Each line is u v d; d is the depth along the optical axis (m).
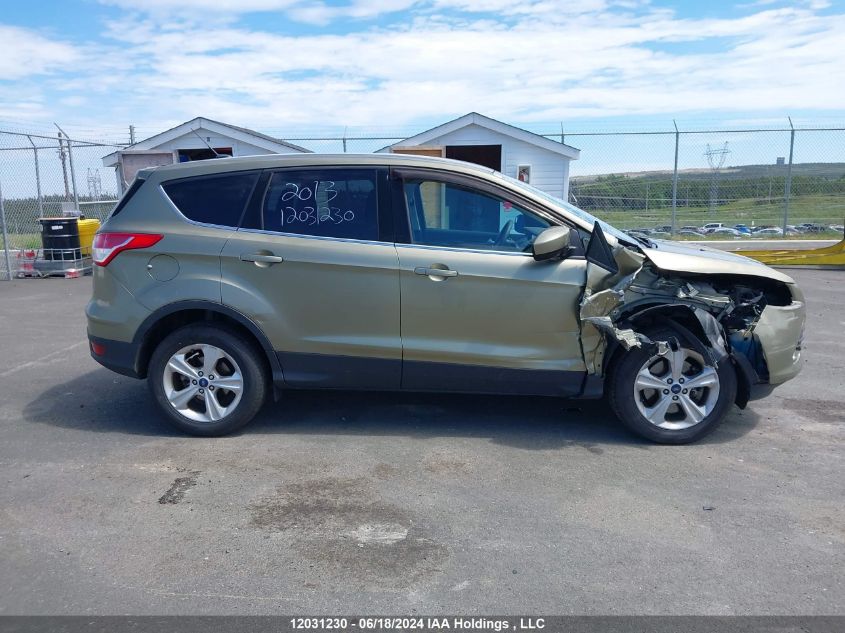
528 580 3.15
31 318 9.21
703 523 3.66
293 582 3.13
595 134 16.14
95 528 3.60
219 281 4.64
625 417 4.67
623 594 3.05
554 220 4.64
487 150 17.73
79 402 5.63
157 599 3.01
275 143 16.86
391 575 3.19
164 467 4.34
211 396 4.78
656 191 16.22
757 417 5.28
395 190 4.68
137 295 4.72
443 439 4.80
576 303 4.53
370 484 4.10
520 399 5.64
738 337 4.60
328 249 4.60
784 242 15.69
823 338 7.88
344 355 4.68
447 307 4.58
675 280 4.64
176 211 4.79
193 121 16.73
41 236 13.78
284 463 4.39
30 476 4.21
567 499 3.92
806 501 3.91
